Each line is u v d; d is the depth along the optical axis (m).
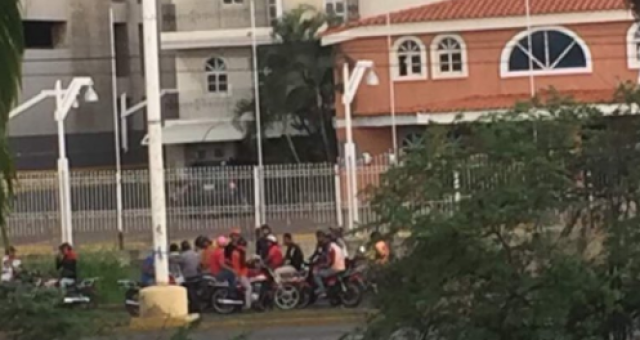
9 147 6.13
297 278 28.84
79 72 59.09
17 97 5.91
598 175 11.39
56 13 58.41
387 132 49.50
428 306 11.33
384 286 11.59
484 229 11.19
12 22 5.91
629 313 11.17
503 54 48.72
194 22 54.72
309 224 34.97
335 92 50.31
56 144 57.19
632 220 11.19
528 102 12.06
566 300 10.92
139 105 54.75
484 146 11.38
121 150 58.69
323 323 27.22
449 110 47.66
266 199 35.25
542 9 48.25
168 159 55.06
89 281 27.92
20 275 10.44
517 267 11.16
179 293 25.73
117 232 36.09
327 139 51.94
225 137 53.88
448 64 49.38
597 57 47.97
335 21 52.97
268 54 52.12
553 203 11.20
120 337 9.92
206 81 55.00
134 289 27.38
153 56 25.94
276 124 52.59
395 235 11.49
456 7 49.91
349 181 34.59
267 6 54.41
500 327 11.16
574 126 11.50
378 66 49.62
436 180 11.41
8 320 8.51
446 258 11.28
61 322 8.62
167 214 35.12
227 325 27.02
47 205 35.44
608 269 11.12
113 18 60.47
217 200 35.50
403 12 50.53
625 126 11.47
